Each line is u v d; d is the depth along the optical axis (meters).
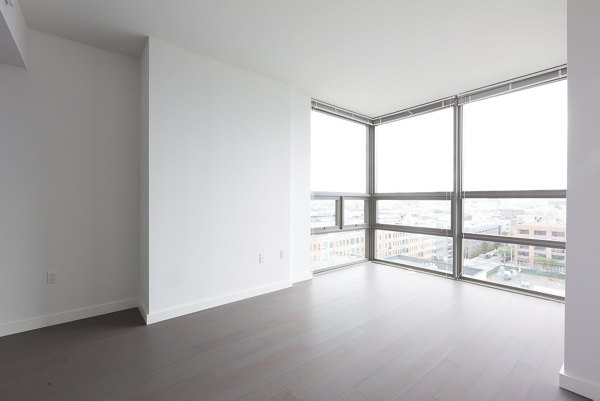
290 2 2.07
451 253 3.98
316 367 1.88
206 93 2.86
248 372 1.82
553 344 2.17
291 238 3.78
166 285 2.62
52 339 2.22
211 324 2.52
